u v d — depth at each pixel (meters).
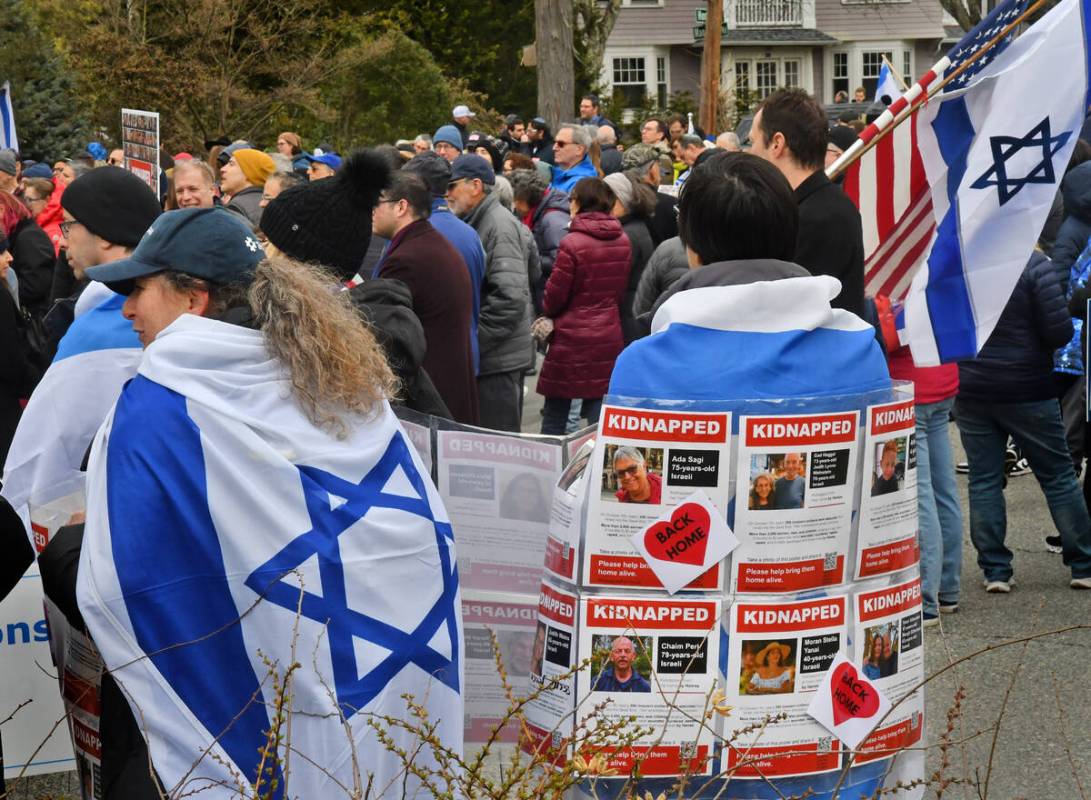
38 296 9.06
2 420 5.84
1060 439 6.11
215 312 2.71
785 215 2.87
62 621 2.91
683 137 13.28
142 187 3.95
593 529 2.66
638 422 2.63
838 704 2.74
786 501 2.67
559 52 22.61
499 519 3.33
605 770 2.50
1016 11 4.61
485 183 7.40
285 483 2.44
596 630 2.68
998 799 4.14
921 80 4.52
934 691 5.02
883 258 4.88
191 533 2.39
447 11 36.41
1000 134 4.70
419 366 4.05
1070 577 6.39
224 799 2.39
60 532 2.72
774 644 2.69
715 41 25.69
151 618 2.38
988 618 5.83
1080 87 4.67
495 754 3.59
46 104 22.86
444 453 3.30
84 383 3.90
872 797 2.70
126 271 2.66
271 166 8.68
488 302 7.25
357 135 24.86
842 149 6.23
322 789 2.44
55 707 3.51
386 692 2.50
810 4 48.38
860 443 2.71
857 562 2.74
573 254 7.93
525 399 11.70
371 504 2.52
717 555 2.66
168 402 2.43
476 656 3.38
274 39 23.61
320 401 2.52
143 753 2.50
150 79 22.52
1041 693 4.96
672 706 2.58
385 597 2.51
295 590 2.42
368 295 4.04
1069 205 7.13
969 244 4.75
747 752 2.65
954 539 5.85
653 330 2.75
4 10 22.72
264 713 2.42
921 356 4.78
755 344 2.67
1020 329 5.96
